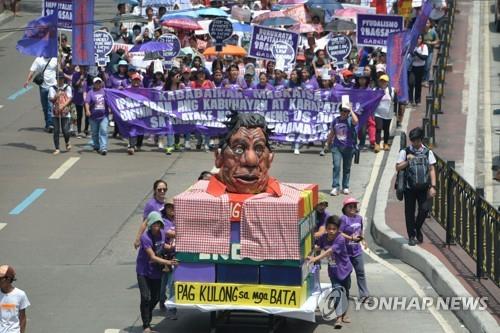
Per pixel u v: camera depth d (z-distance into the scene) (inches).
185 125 1084.5
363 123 1061.1
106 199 906.7
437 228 789.2
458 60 1457.9
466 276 661.3
